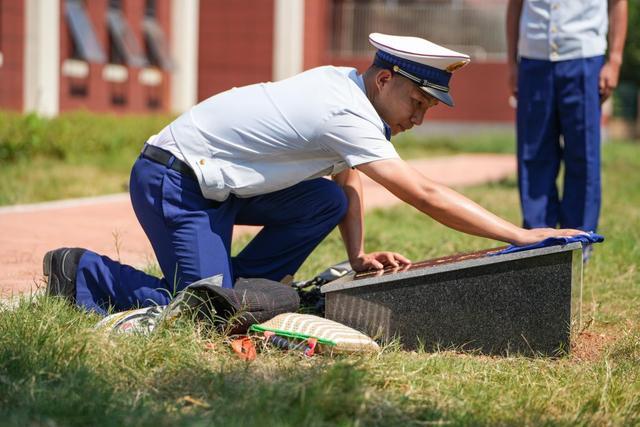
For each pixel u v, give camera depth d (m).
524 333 5.16
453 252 8.48
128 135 18.81
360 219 6.01
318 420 3.73
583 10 8.08
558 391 4.40
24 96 22.22
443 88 5.18
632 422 4.08
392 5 33.31
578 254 5.24
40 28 22.33
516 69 8.76
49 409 3.75
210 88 33.84
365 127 5.11
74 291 5.60
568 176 8.30
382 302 5.27
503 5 32.12
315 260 7.65
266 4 33.09
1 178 13.64
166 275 5.57
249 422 3.68
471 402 4.20
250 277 5.96
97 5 25.61
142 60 26.88
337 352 4.85
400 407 4.01
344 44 34.09
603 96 8.28
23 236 8.99
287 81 5.34
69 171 15.38
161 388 4.18
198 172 5.33
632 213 11.80
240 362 4.59
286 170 5.39
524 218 8.37
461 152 28.12
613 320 6.12
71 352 4.38
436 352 5.19
